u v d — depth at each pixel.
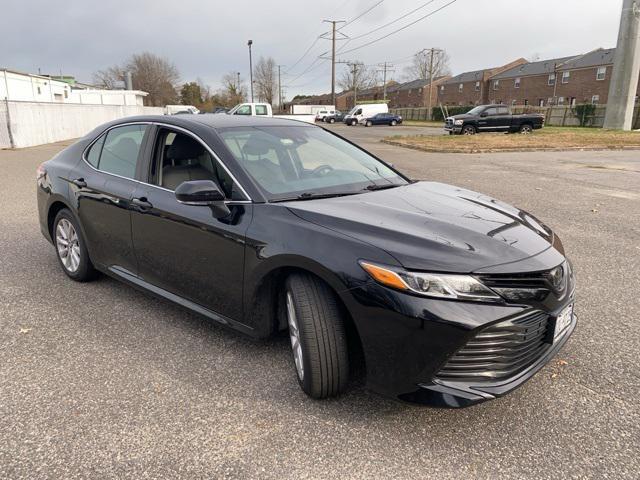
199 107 95.62
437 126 48.53
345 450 2.40
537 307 2.46
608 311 3.97
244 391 2.89
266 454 2.38
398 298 2.34
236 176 3.14
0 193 9.34
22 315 3.92
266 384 2.96
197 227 3.19
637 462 2.31
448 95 88.62
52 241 4.88
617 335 3.56
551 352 2.64
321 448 2.42
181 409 2.72
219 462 2.32
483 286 2.33
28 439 2.47
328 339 2.61
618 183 10.50
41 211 4.86
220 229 3.04
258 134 3.64
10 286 4.53
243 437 2.49
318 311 2.62
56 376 3.04
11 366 3.16
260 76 92.69
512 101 73.12
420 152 18.22
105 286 4.54
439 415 2.67
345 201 3.06
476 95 80.81
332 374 2.65
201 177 3.36
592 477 2.22
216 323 3.26
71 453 2.38
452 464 2.31
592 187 9.97
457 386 2.36
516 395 2.85
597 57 60.25
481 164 14.13
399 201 3.13
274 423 2.60
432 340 2.30
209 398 2.82
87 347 3.41
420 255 2.39
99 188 4.01
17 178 11.41
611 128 32.09
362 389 2.90
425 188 3.61
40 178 4.79
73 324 3.76
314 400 2.80
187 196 2.90
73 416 2.65
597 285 4.54
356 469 2.28
